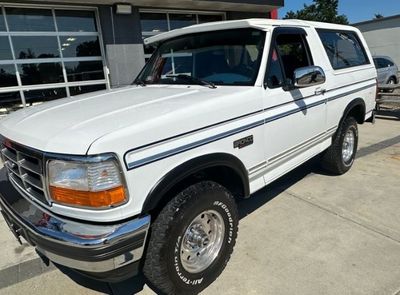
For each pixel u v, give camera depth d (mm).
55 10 9352
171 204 2408
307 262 3029
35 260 3289
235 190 3092
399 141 6848
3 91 8922
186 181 2613
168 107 2492
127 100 2799
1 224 4039
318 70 3285
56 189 2086
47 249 2174
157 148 2236
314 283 2762
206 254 2760
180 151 2369
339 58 4559
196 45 3572
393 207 3973
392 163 5508
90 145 1966
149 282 2730
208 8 11844
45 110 2729
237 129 2805
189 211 2447
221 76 3268
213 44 3455
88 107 2648
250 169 3039
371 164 5492
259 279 2846
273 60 3240
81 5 9477
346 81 4527
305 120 3725
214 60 3395
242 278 2867
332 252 3152
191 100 2660
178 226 2398
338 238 3375
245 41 3283
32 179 2316
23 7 8867
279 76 3324
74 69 9891
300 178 4980
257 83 3045
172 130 2326
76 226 2086
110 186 2021
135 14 10375
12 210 2477
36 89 9398
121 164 2049
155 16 11203
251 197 4434
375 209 3941
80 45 9875
